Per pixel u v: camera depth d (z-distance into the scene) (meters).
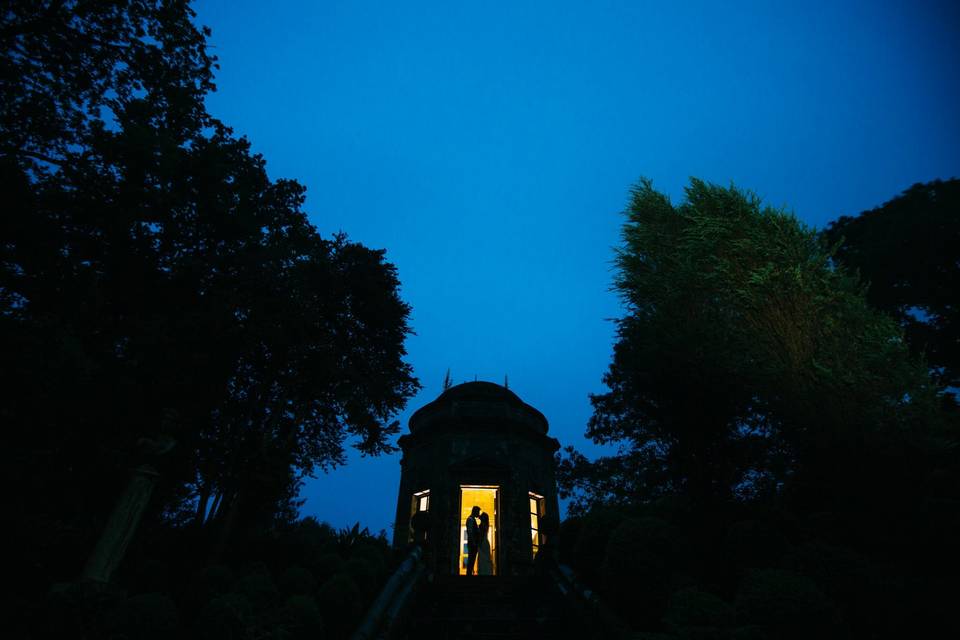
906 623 4.36
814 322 6.14
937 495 5.39
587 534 8.27
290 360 12.39
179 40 10.89
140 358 8.88
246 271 11.47
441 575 11.34
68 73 9.73
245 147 13.40
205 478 10.70
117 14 9.85
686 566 6.22
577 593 8.10
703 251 7.32
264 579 7.40
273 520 13.86
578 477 16.58
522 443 19.42
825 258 6.41
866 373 5.66
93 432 7.96
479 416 19.58
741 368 6.83
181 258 10.48
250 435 12.26
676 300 7.79
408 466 20.08
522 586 10.62
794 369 6.12
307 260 14.00
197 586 7.58
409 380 15.09
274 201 13.90
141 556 9.36
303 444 14.62
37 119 9.15
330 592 7.59
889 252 12.79
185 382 9.52
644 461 11.59
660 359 7.97
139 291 9.58
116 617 5.33
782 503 7.25
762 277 6.33
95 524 8.19
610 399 14.01
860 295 6.32
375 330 14.77
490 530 17.75
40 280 8.29
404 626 8.62
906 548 5.24
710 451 7.77
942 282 12.16
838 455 5.83
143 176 9.92
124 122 10.27
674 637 4.52
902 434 5.46
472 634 8.31
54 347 7.23
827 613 4.28
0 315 6.95
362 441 14.72
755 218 6.80
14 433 6.96
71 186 9.10
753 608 4.50
